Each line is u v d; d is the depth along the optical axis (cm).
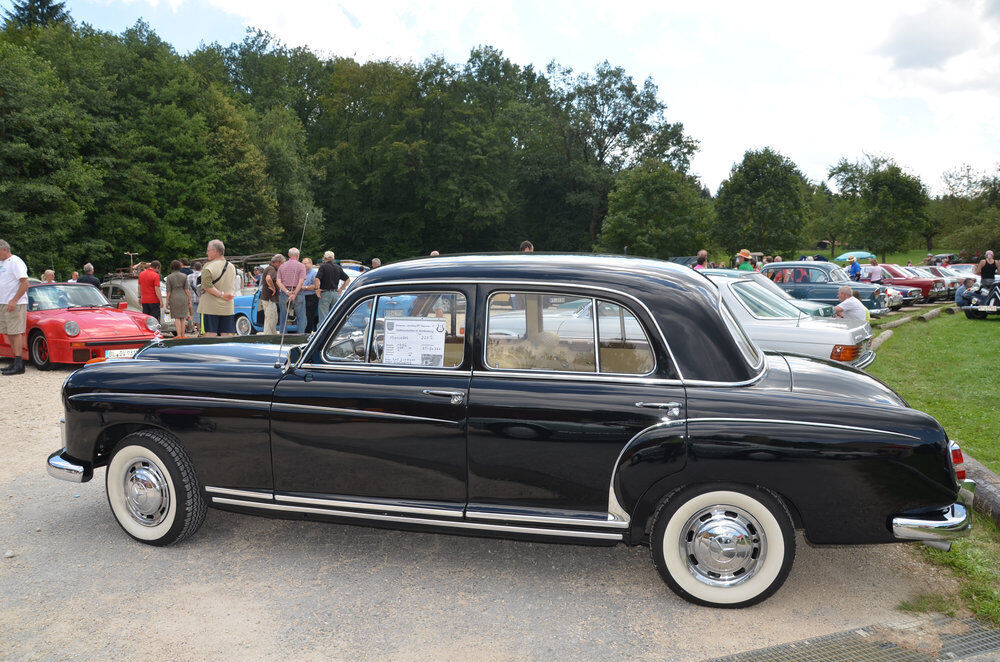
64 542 418
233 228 4500
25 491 513
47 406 802
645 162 5156
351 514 370
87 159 3656
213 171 4200
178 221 4103
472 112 5822
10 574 375
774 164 5447
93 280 1475
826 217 7925
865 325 793
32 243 3048
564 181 6281
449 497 353
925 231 6719
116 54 4197
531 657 295
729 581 330
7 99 3052
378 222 6266
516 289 349
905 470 306
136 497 409
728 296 802
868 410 314
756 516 323
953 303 2631
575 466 333
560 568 386
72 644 305
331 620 326
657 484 323
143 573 376
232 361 407
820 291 1673
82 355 1026
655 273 348
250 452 383
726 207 5512
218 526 448
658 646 303
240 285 1611
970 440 617
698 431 314
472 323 352
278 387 376
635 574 378
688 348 328
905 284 2564
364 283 374
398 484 360
